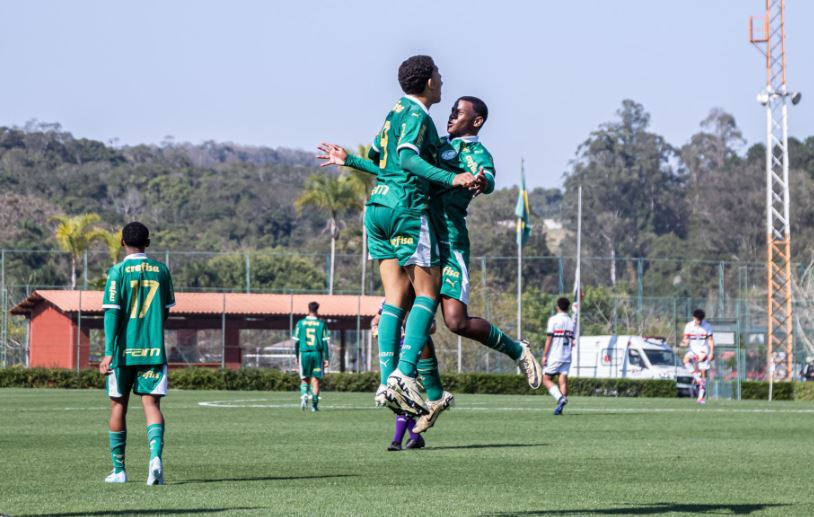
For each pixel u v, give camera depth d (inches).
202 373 2507.4
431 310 429.1
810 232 5880.9
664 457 696.4
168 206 7362.2
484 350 3144.7
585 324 3759.8
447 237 449.4
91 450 723.4
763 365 2888.8
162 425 539.2
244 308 3363.7
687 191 6648.6
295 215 7357.3
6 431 911.0
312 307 1362.0
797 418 1179.3
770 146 2251.5
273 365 3417.8
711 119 7012.8
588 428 987.3
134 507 443.5
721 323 2549.2
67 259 5354.3
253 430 942.4
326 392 2321.6
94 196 7500.0
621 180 6446.9
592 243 6309.1
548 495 496.7
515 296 3818.9
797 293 2728.8
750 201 6038.4
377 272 5334.6
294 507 445.4
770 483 558.3
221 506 448.1
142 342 539.2
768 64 2224.4
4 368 2498.8
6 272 5039.4
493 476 576.1
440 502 466.0
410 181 432.5
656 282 5659.5
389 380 413.1
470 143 508.4
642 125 6796.3
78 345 2682.1
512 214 5762.8
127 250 551.2
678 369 2812.5
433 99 438.6
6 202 6299.2
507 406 1498.5
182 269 4901.6
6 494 486.0
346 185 4404.5
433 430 951.6
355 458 676.1
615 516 431.5
